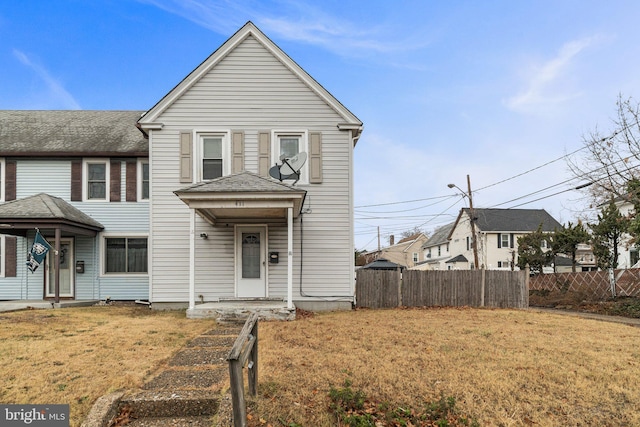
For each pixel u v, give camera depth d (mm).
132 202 13867
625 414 4105
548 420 3971
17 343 6535
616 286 14805
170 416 4105
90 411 3859
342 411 4000
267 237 11523
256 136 11727
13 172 13648
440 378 4926
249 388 4266
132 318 9570
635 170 18219
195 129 11609
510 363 5547
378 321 9211
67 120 15680
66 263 13641
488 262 33469
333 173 11742
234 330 7973
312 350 6188
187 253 11391
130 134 14781
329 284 11547
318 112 11844
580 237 20328
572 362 5672
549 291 18578
